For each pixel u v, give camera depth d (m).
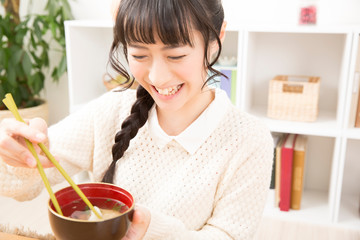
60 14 2.53
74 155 1.02
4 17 2.54
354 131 1.97
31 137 0.63
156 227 0.69
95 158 1.02
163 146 0.96
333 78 2.24
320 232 2.05
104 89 2.62
